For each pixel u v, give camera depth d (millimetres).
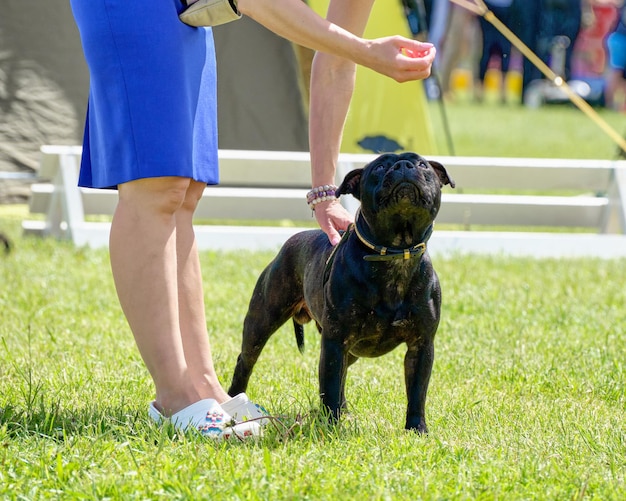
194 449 4918
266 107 16828
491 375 7574
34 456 4789
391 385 7223
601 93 44250
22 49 16953
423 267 5645
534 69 45406
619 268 13820
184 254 5863
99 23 5340
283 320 6613
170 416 5488
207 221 16875
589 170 15594
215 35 16578
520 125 39125
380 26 16438
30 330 8781
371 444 5273
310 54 16328
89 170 5910
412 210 5379
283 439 5223
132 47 5312
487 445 5391
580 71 44438
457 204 15406
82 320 9516
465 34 44062
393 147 16672
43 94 17078
